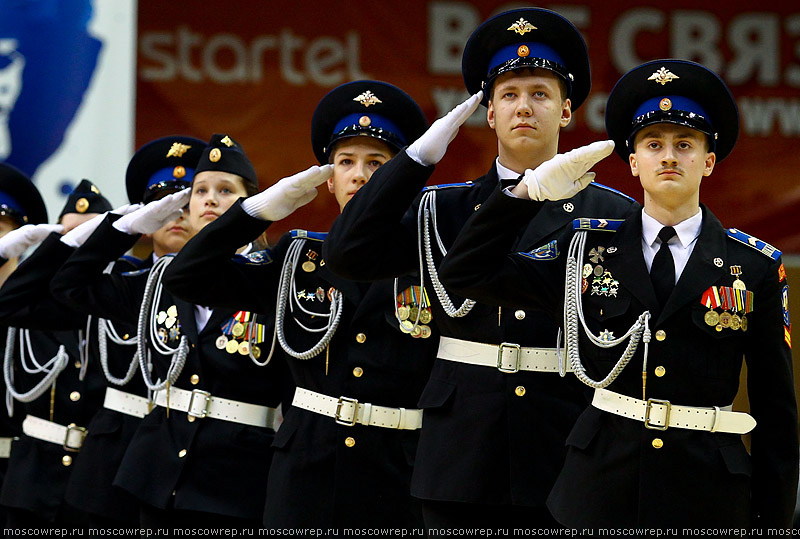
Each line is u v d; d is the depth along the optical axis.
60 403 20.97
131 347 19.67
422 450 14.36
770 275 12.77
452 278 13.00
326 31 30.09
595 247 13.11
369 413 15.45
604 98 30.20
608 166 29.52
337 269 13.89
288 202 15.12
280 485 15.57
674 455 12.32
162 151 20.83
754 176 30.38
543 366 14.15
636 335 12.52
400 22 30.19
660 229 12.92
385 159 16.39
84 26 25.64
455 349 14.44
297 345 16.00
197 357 17.41
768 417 12.91
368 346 15.58
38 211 23.62
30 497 20.53
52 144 25.50
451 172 29.98
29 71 25.53
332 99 16.69
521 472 13.81
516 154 14.46
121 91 25.77
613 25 30.36
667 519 12.21
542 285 13.15
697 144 12.90
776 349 12.77
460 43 30.25
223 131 29.95
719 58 30.52
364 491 15.28
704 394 12.45
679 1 30.47
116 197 25.62
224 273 15.80
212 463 17.00
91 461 19.41
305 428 15.70
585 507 12.53
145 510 17.22
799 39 30.52
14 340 21.56
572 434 12.95
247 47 30.05
